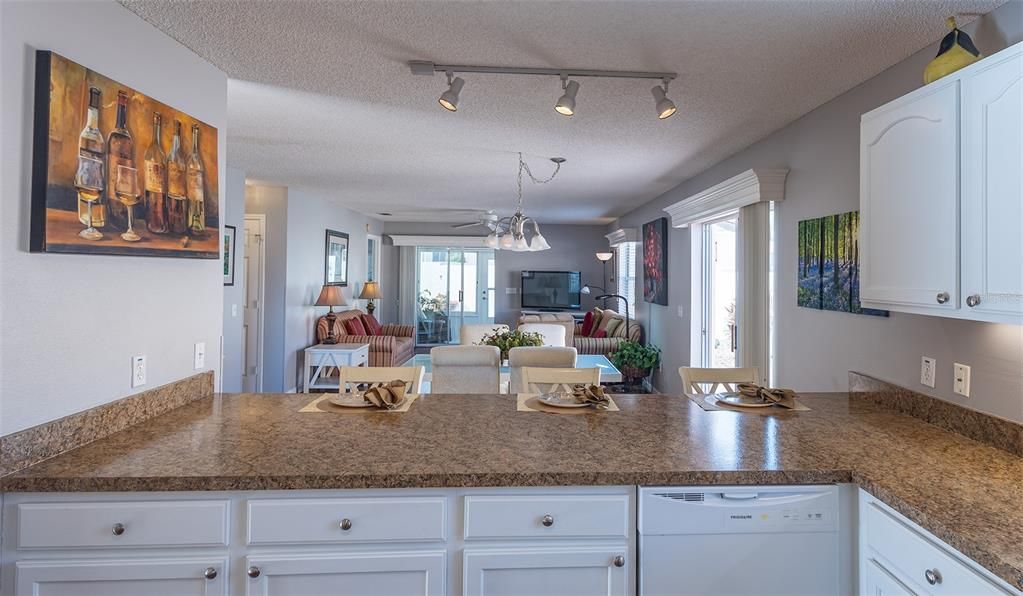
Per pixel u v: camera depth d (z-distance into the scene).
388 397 2.11
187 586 1.41
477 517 1.46
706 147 3.67
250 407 2.11
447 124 3.21
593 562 1.48
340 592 1.44
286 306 5.72
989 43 1.76
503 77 2.44
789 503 1.48
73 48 1.56
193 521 1.40
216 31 1.99
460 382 3.56
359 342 6.45
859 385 2.36
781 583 1.49
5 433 1.37
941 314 1.53
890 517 1.36
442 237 9.38
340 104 2.86
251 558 1.42
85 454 1.54
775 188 3.08
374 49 2.16
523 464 1.50
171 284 2.04
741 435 1.80
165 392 1.99
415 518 1.45
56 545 1.38
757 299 3.29
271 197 5.69
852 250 2.46
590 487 1.48
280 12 1.86
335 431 1.80
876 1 1.73
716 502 1.48
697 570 1.48
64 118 1.49
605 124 3.16
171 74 2.02
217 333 2.35
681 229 5.18
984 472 1.47
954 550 1.15
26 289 1.43
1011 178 1.30
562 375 2.49
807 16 1.84
